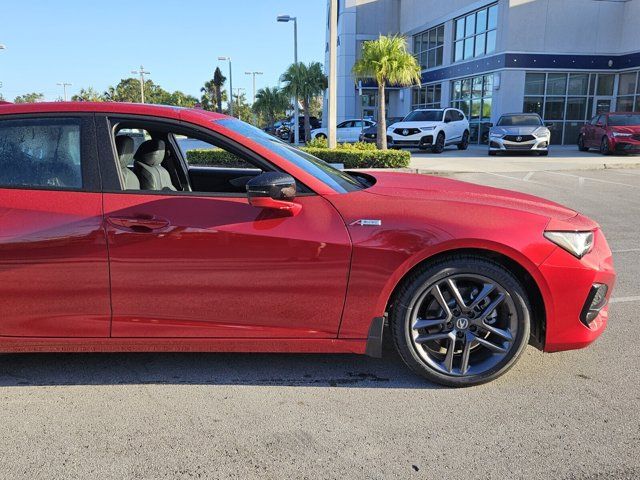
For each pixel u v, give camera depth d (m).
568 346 3.11
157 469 2.46
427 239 2.90
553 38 23.89
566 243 2.99
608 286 3.15
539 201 3.42
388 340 3.86
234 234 2.90
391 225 2.93
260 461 2.52
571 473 2.44
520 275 3.07
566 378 3.30
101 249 2.90
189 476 2.42
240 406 3.00
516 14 23.41
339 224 2.94
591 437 2.70
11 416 2.90
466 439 2.69
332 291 2.97
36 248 2.89
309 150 16.25
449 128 22.06
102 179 2.96
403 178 3.83
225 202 2.95
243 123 3.56
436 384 3.21
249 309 3.00
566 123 24.94
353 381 3.28
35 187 2.95
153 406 3.00
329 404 3.02
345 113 36.44
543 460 2.53
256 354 3.64
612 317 4.29
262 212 2.93
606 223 8.03
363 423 2.83
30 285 2.93
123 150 3.11
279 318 3.02
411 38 34.88
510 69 23.91
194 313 3.00
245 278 2.95
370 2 35.81
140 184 3.27
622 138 18.56
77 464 2.50
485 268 2.98
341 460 2.53
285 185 2.83
